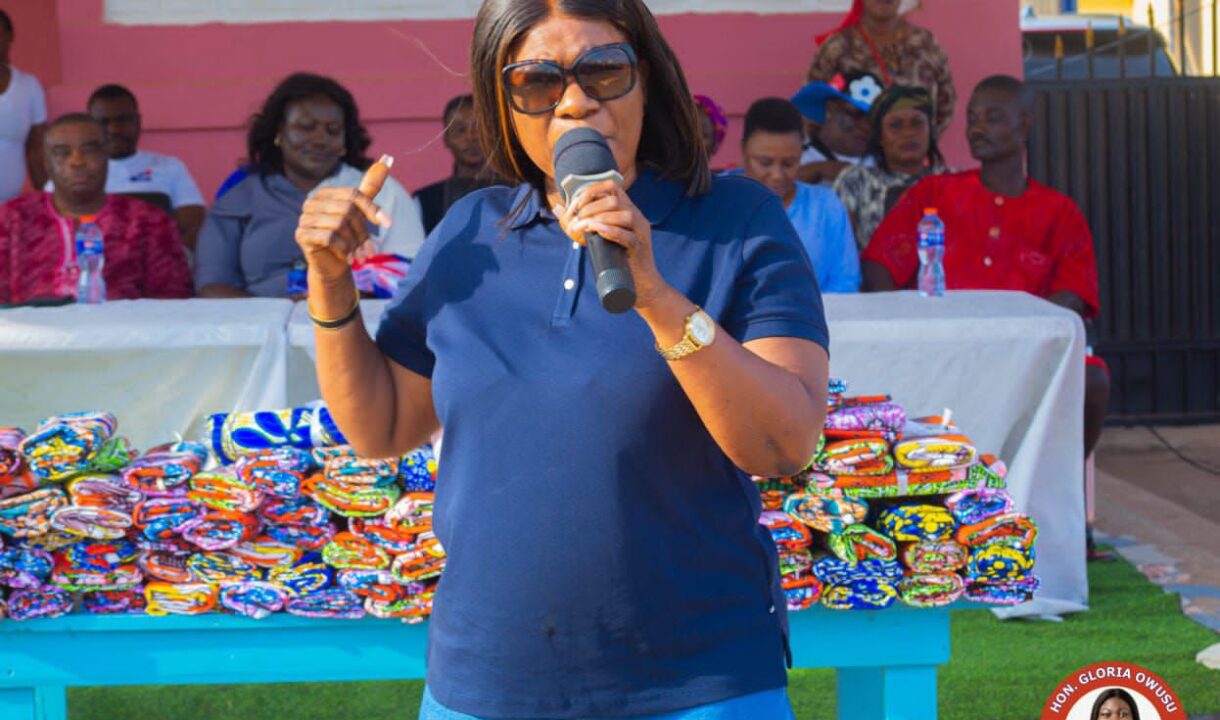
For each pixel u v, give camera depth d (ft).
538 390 6.60
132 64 27.61
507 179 7.23
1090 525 19.36
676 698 6.62
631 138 6.71
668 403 6.52
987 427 16.22
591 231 5.68
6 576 10.19
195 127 27.55
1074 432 16.34
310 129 20.84
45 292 20.24
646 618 6.58
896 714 10.79
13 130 26.40
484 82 6.95
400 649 10.73
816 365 6.54
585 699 6.64
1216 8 30.48
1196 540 20.49
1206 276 29.04
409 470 10.55
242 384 15.70
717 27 28.07
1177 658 15.16
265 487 10.34
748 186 7.06
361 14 27.63
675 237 6.81
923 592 10.47
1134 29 37.55
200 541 10.34
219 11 27.55
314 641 10.69
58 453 10.23
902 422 10.58
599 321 6.65
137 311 16.65
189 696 14.67
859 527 10.43
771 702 6.73
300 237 6.81
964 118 28.32
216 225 21.12
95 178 20.47
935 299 17.75
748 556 6.89
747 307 6.64
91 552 10.36
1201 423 29.12
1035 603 16.57
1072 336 16.06
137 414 15.75
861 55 25.54
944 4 27.99
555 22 6.61
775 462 6.32
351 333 7.11
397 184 21.08
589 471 6.53
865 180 23.49
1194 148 28.76
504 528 6.63
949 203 20.66
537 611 6.60
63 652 10.59
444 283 7.09
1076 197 28.73
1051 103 28.55
